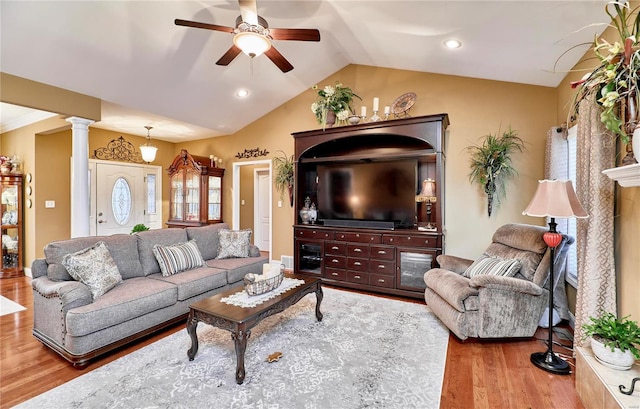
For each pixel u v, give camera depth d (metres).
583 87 2.01
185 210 6.10
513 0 2.20
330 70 4.85
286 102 5.45
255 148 5.83
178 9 3.03
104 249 2.83
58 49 3.11
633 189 1.93
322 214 4.83
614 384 1.63
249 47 2.55
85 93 3.83
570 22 2.33
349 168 4.61
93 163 5.61
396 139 4.62
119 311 2.48
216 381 2.12
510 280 2.58
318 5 3.06
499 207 3.86
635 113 1.68
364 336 2.80
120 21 3.00
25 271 5.05
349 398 1.96
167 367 2.30
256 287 2.62
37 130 4.79
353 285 4.25
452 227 4.09
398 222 4.27
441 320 2.99
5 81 3.21
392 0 2.62
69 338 2.29
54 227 5.08
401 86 4.43
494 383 2.13
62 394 1.99
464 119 4.04
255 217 7.68
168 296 2.89
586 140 2.23
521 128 3.74
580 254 2.30
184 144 6.85
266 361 2.38
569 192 2.19
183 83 4.18
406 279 3.90
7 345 2.65
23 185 5.09
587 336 1.93
